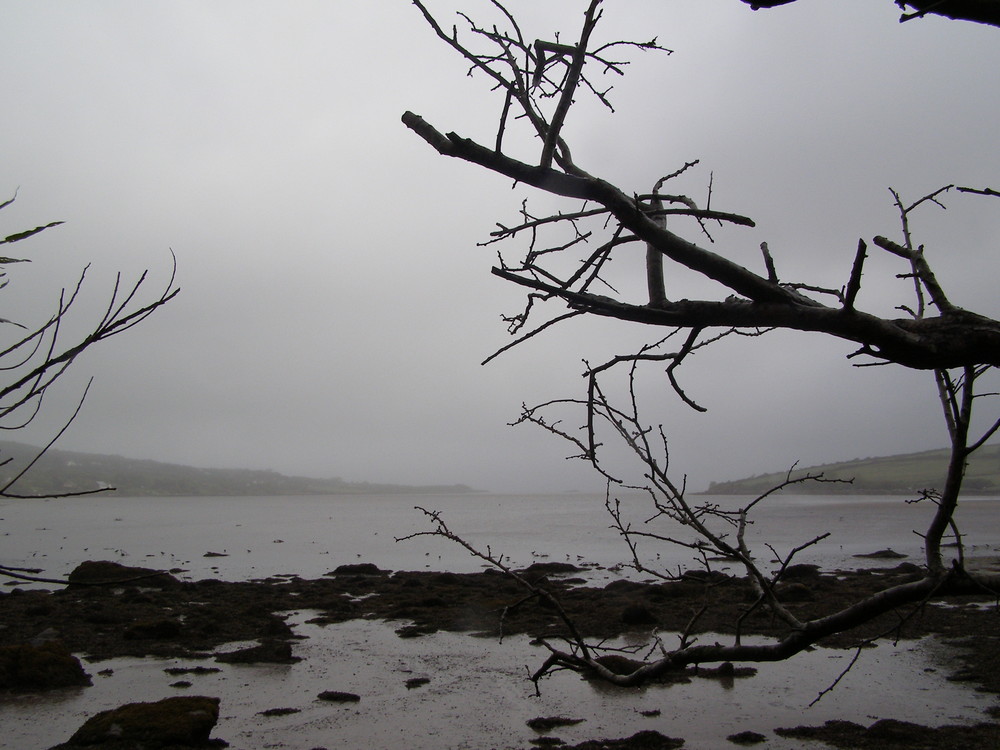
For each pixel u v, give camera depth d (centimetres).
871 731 1191
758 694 1438
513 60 242
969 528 6900
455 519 11350
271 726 1273
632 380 353
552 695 1455
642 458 355
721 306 228
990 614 2184
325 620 2338
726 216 216
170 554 5209
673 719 1293
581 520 10669
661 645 366
